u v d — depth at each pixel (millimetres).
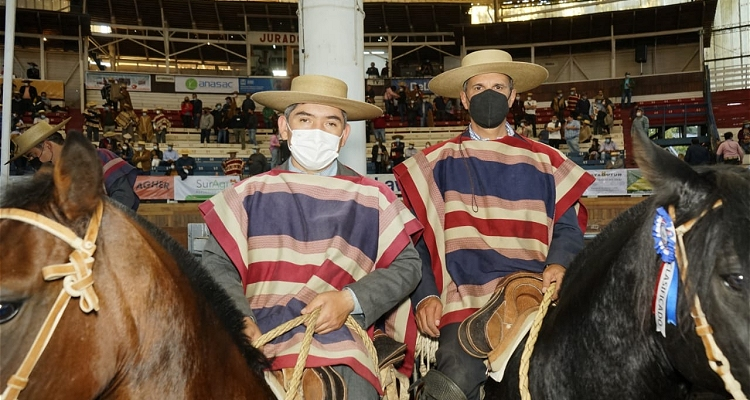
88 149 1686
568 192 3383
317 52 4910
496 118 3426
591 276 2383
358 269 2826
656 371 2127
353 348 2627
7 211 1651
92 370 1708
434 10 27891
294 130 2973
